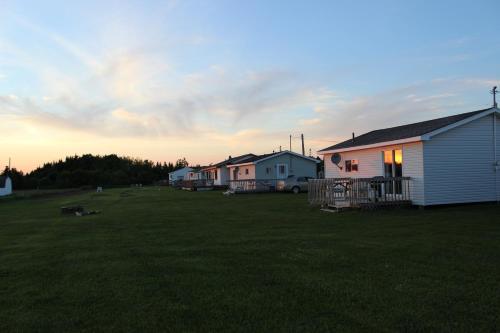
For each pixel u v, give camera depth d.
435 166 17.17
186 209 19.98
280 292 5.90
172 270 7.35
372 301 5.41
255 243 9.79
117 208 22.23
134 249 9.50
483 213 14.71
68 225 14.71
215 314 5.11
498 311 4.94
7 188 58.38
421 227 11.66
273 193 34.59
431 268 6.98
